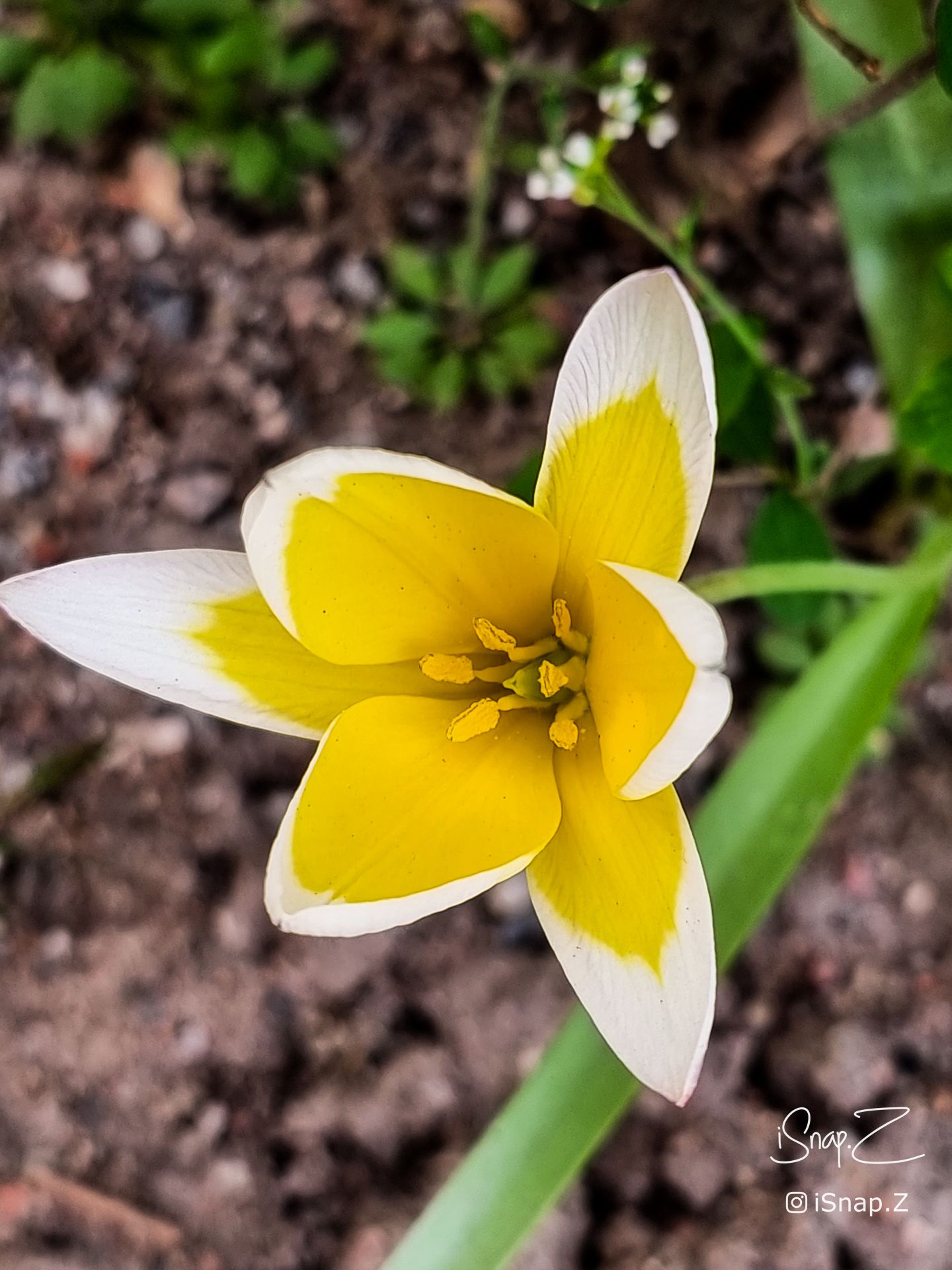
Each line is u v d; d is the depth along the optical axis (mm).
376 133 182
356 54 182
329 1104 171
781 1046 169
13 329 182
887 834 174
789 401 130
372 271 182
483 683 104
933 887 173
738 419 130
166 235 182
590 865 95
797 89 170
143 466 181
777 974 173
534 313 174
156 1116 171
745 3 170
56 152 181
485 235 181
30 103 167
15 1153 170
